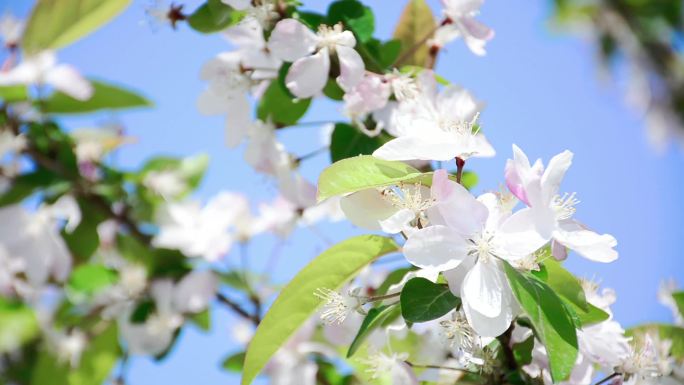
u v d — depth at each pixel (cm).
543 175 55
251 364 62
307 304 62
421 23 72
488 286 55
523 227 55
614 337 61
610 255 55
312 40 63
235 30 68
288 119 69
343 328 63
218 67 69
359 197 58
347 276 62
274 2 65
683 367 64
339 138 67
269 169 71
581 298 58
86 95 81
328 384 80
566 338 54
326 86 66
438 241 55
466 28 68
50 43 75
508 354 59
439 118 63
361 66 63
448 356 64
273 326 61
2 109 83
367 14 67
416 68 67
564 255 56
